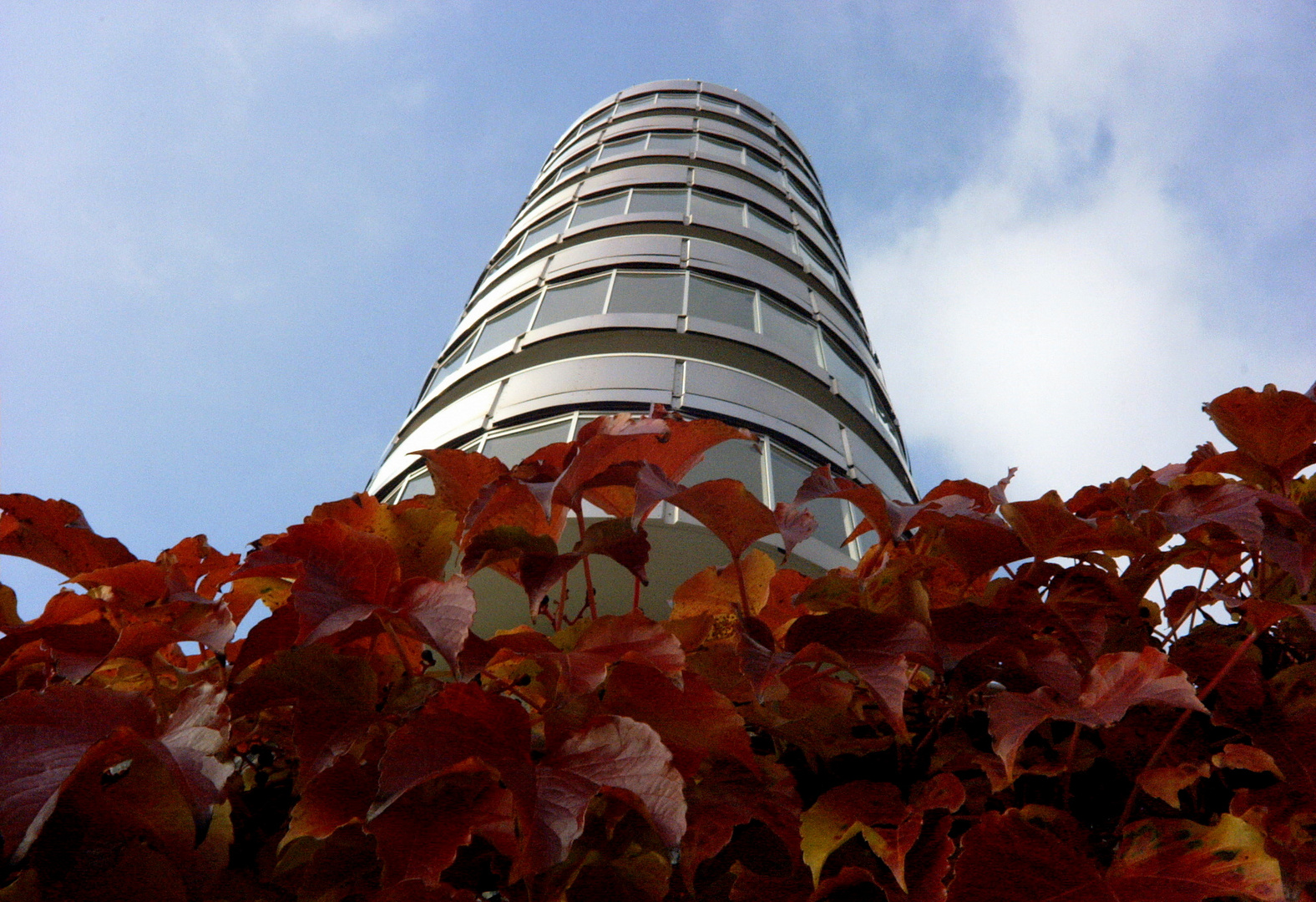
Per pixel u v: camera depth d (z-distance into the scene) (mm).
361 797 1297
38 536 1776
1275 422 1604
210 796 1156
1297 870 1145
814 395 12695
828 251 20203
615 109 26562
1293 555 1372
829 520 9727
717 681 1561
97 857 1239
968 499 1685
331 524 1430
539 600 1372
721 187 19109
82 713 1205
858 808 1370
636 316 12258
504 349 12461
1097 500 1919
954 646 1402
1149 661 1276
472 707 1262
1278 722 1315
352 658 1416
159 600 1681
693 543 6566
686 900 1470
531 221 19266
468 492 1817
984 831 1185
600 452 1581
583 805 1122
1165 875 1133
